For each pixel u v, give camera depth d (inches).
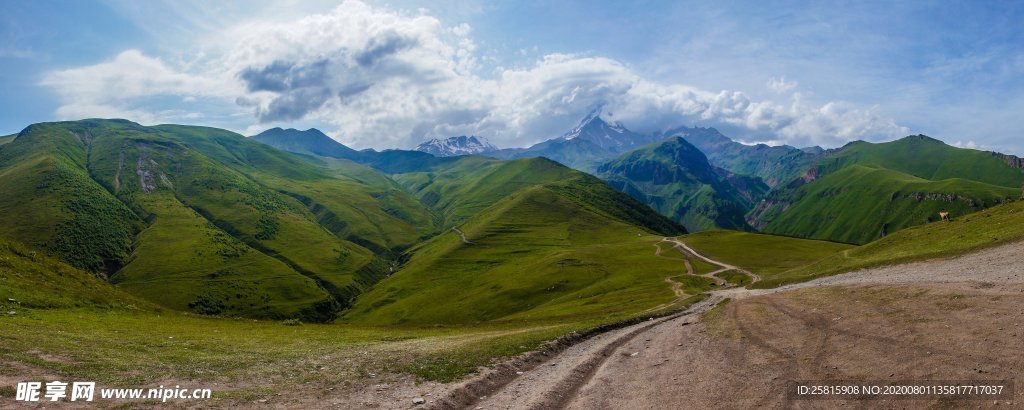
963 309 1074.7
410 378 1159.6
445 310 6870.1
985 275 1680.6
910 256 2667.3
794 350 1081.4
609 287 5152.6
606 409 926.4
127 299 2428.6
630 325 2292.1
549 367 1364.4
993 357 782.5
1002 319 946.1
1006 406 628.1
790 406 782.5
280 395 983.6
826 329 1195.9
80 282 2377.0
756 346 1186.0
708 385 952.3
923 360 842.8
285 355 1370.6
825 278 2918.3
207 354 1301.7
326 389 1043.9
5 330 1227.9
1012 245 2186.3
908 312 1160.8
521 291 6264.8
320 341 1726.1
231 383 1039.0
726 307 1934.1
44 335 1242.6
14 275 1990.7
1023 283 1211.9
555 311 4106.8
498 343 1601.9
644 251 7495.1
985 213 3176.7
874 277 2372.0
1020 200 3181.6
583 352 1561.3
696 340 1411.2
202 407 866.8
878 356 917.2
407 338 1873.8
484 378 1189.7
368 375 1172.5
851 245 6515.8
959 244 2544.3
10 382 849.5
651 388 1007.0
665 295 3806.6
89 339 1291.8
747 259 5846.5
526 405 975.6
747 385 908.0
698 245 7440.9
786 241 7086.6
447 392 1041.5
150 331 1617.9
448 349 1488.7
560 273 6624.0
